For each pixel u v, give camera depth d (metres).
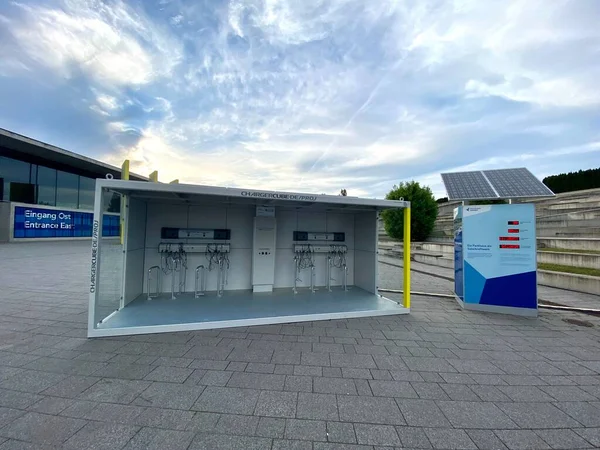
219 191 4.63
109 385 2.93
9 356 3.54
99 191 4.22
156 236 6.47
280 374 3.23
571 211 15.52
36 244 20.34
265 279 6.86
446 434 2.33
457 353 3.91
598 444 2.26
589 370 3.48
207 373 3.21
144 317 4.83
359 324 5.04
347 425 2.41
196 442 2.18
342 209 7.13
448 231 18.41
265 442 2.20
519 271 5.75
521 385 3.11
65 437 2.20
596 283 7.43
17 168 21.11
